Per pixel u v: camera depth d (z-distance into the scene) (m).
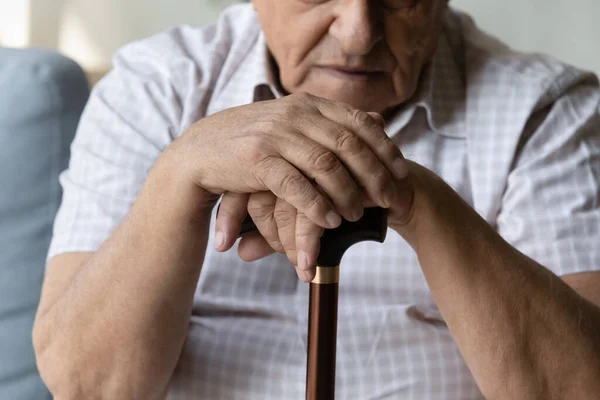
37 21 1.96
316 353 0.81
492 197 1.09
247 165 0.81
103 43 1.94
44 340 1.01
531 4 1.70
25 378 1.39
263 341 1.05
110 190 1.10
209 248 1.09
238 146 0.82
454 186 1.11
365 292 1.08
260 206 0.84
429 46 1.06
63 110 1.39
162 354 0.97
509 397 0.92
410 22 1.00
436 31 1.07
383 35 1.00
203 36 1.25
